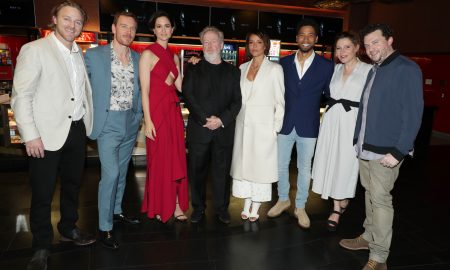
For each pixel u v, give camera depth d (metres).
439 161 5.27
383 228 2.17
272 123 2.66
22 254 2.37
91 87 2.32
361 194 3.71
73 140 2.23
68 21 1.99
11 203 3.24
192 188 2.80
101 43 5.84
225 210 2.88
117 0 5.58
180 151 2.66
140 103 2.58
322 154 2.71
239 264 2.32
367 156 2.18
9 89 5.36
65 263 2.27
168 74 2.49
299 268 2.29
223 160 2.71
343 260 2.39
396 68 1.99
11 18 5.21
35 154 2.03
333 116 2.62
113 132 2.38
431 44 7.14
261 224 2.90
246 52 2.70
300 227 2.86
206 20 6.06
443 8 6.81
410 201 3.58
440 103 7.52
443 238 2.77
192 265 2.29
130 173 4.23
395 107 2.02
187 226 2.83
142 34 5.78
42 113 2.04
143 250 2.45
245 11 6.21
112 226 2.54
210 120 2.54
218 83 2.54
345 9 6.80
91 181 3.90
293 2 6.37
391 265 2.35
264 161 2.69
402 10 7.82
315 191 2.78
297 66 2.68
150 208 2.68
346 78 2.58
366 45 2.05
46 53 2.01
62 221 2.46
